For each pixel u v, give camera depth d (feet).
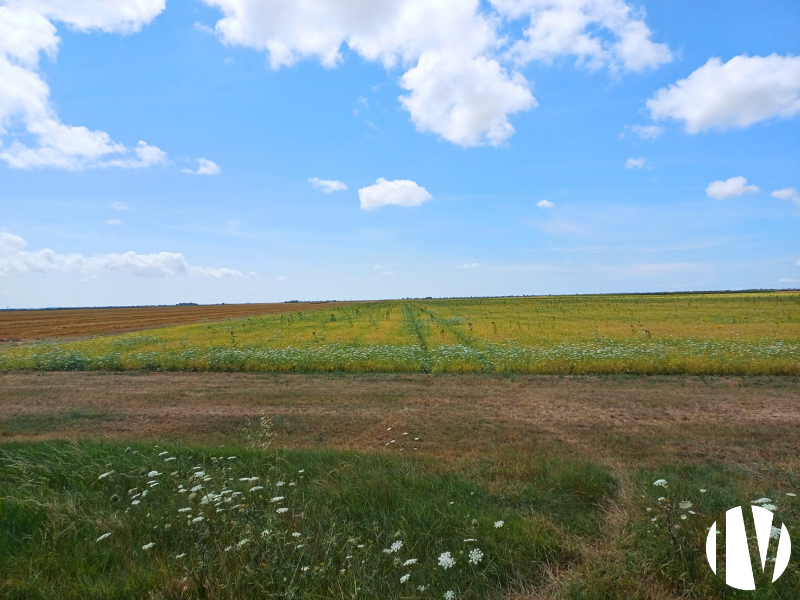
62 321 193.88
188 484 17.29
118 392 40.24
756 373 44.14
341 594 10.58
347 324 120.57
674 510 13.05
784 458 21.12
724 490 15.75
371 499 15.67
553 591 10.85
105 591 11.14
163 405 35.22
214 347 67.87
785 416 28.96
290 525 13.84
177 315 246.68
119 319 208.33
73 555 12.87
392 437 25.95
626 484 16.28
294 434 27.12
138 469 19.17
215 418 31.22
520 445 23.77
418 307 217.36
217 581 11.02
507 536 13.00
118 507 16.06
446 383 42.11
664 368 45.60
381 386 41.04
